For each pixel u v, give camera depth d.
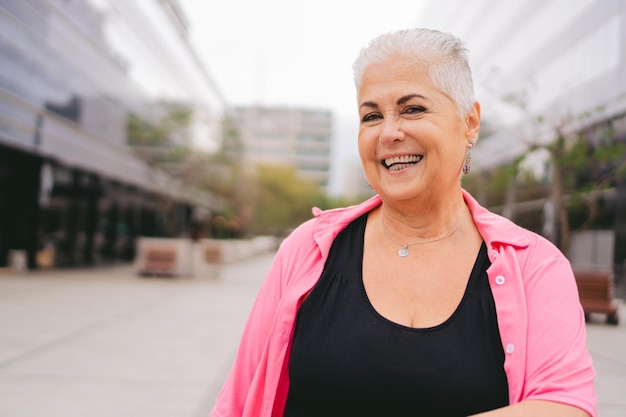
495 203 22.89
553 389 0.97
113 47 17.62
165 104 21.44
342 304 1.16
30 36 12.70
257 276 16.94
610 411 3.94
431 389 1.04
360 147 1.20
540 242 1.15
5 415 3.73
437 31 1.15
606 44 12.31
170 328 7.09
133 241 23.30
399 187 1.14
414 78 1.12
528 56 17.12
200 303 9.76
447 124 1.13
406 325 1.10
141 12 18.17
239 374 1.27
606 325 8.17
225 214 34.59
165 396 4.22
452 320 1.08
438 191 1.15
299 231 1.32
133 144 20.00
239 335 6.73
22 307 8.48
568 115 11.06
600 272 8.49
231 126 25.30
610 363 5.41
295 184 53.06
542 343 1.02
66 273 15.08
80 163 15.48
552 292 1.07
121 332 6.71
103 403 4.03
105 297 10.16
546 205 13.92
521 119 13.82
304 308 1.18
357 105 1.21
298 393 1.16
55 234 17.52
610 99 11.95
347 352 1.09
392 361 1.06
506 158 19.19
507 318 1.05
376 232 1.24
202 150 22.56
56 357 5.36
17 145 12.48
